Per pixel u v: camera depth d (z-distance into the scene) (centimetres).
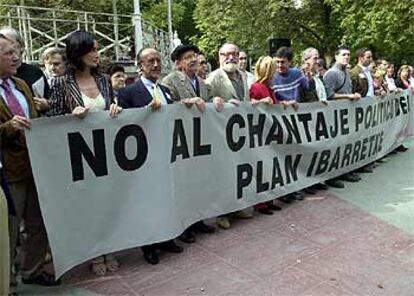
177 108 387
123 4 1641
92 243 341
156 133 370
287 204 518
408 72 885
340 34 2002
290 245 405
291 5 2078
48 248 353
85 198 335
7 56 302
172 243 392
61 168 321
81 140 330
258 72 493
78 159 329
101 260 354
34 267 335
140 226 363
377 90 716
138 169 362
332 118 573
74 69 347
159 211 371
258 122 471
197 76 458
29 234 332
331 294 321
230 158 444
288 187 514
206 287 332
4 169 304
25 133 302
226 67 462
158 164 371
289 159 516
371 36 1653
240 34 2094
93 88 351
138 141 360
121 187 354
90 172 336
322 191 566
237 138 450
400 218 468
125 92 385
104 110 346
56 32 1159
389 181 610
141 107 378
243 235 429
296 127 521
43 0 1459
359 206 508
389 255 383
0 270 279
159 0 2873
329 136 568
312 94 557
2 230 279
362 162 649
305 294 321
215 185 430
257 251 393
